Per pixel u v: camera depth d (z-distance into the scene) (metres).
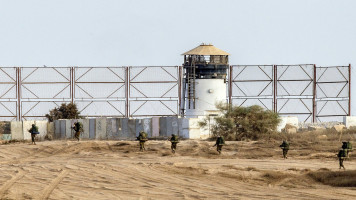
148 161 178.50
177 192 126.31
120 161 178.50
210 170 153.75
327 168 156.50
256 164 169.62
